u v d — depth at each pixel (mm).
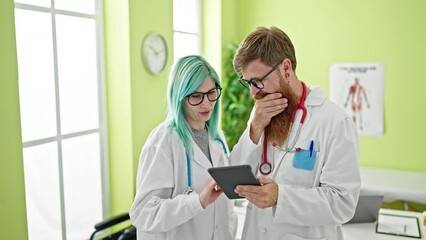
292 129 1402
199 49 3945
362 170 3842
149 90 2912
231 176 1229
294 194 1252
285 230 1407
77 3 2506
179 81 1438
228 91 4070
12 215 1863
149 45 2844
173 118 1517
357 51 3918
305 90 1428
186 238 1525
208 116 1509
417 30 3688
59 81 2395
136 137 2793
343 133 1301
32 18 2182
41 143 2270
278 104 1349
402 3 3707
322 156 1328
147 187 1421
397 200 3230
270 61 1274
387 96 3863
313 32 4059
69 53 2463
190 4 3787
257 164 1509
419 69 3727
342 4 3918
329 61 4031
